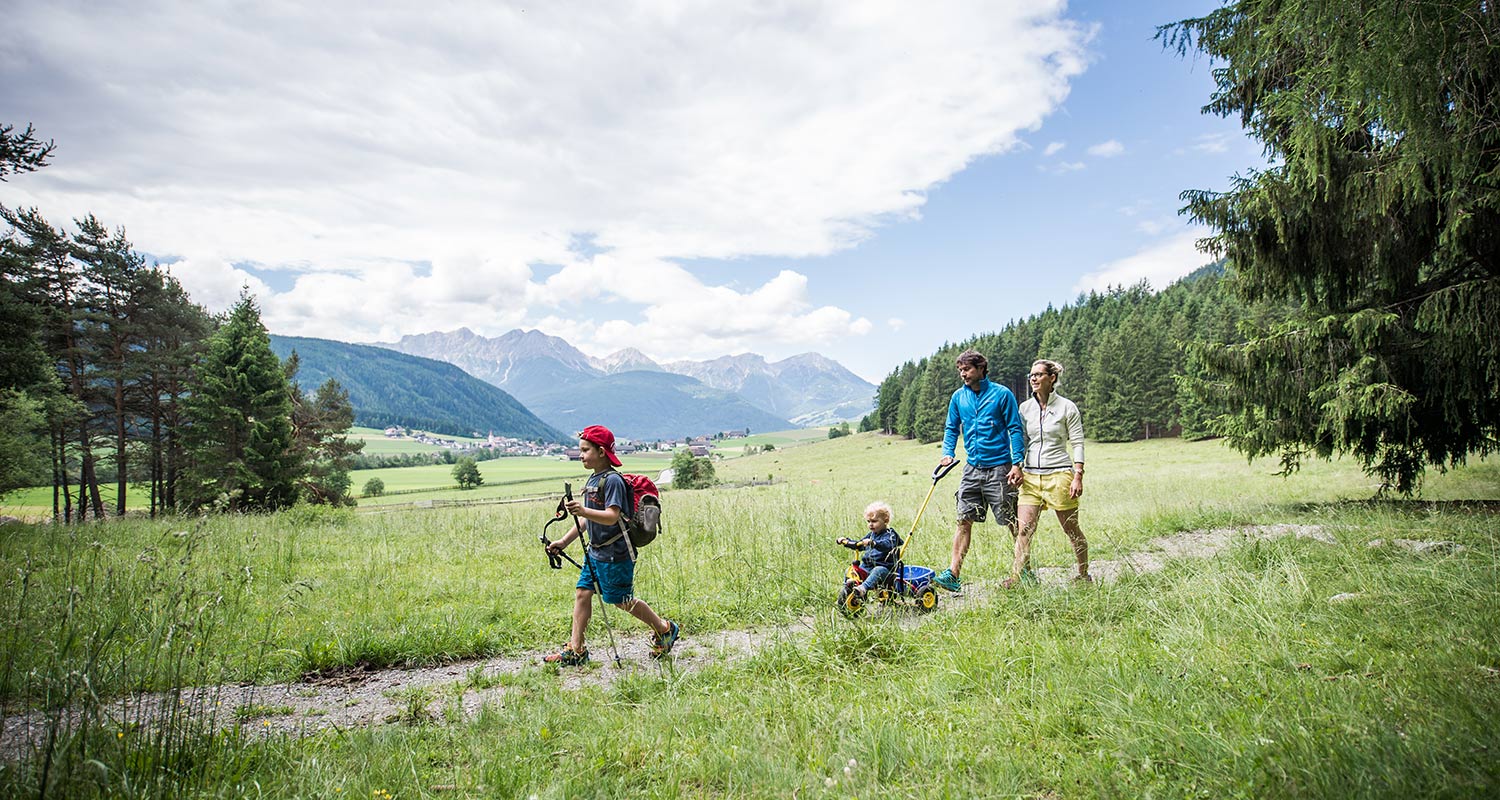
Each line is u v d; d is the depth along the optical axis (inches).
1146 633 173.6
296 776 120.0
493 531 485.7
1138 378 2768.2
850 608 219.5
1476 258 360.2
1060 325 4114.2
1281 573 212.7
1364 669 132.2
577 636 198.2
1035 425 252.1
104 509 1315.2
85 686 132.3
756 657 183.6
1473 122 242.1
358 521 589.9
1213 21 421.7
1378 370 388.2
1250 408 475.5
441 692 179.0
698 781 118.3
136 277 1317.7
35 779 106.5
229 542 399.2
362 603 263.7
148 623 192.7
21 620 185.2
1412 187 317.7
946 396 3794.3
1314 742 101.4
